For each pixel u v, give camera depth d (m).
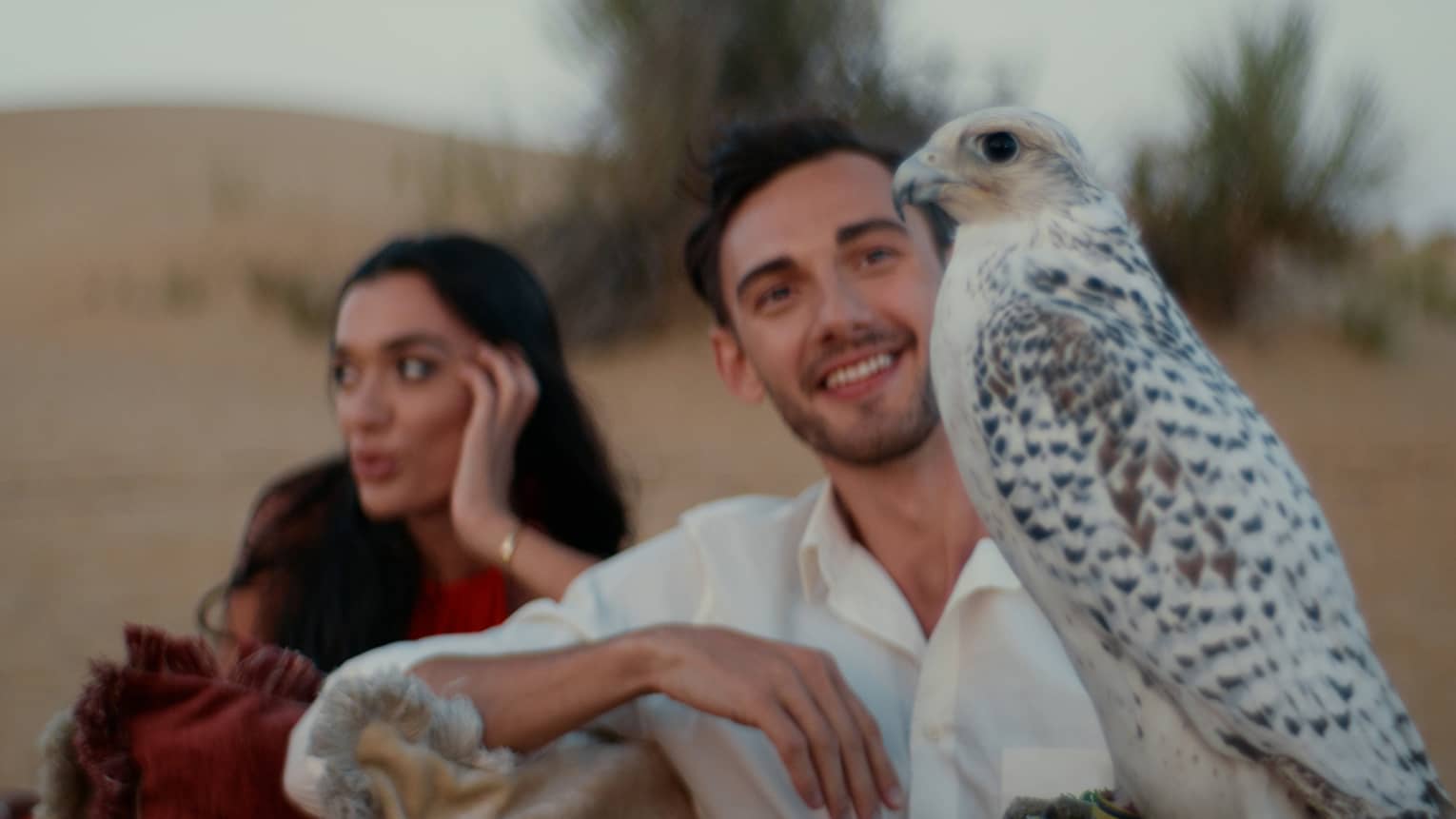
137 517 8.73
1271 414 11.19
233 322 15.15
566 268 13.23
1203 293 13.13
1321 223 13.36
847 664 2.08
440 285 2.92
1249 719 1.52
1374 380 12.03
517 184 14.87
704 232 2.35
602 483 3.29
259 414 11.73
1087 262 1.74
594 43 13.37
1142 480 1.57
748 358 2.20
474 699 1.83
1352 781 1.49
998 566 1.97
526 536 2.79
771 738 1.75
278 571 3.02
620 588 2.19
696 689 1.77
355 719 1.68
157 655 1.91
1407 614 6.72
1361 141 13.32
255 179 22.72
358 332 2.89
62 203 21.77
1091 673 1.67
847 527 2.17
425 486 2.91
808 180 2.10
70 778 1.81
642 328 13.09
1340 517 8.45
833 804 1.75
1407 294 13.77
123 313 15.54
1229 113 13.15
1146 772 1.63
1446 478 9.20
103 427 11.15
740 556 2.16
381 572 2.94
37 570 7.75
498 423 2.88
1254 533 1.54
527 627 2.12
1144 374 1.60
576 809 1.78
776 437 10.70
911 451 2.09
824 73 12.41
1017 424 1.63
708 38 12.80
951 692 1.96
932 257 2.14
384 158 25.33
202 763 1.76
